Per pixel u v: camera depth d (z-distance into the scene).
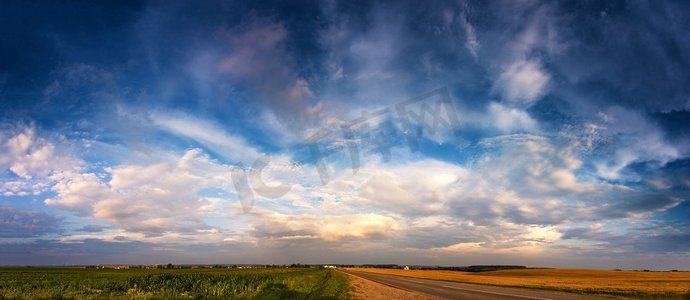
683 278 90.69
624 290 41.25
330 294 31.36
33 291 32.84
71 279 56.56
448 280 67.62
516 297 30.64
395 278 73.25
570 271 147.75
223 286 35.25
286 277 56.88
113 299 26.80
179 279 47.75
